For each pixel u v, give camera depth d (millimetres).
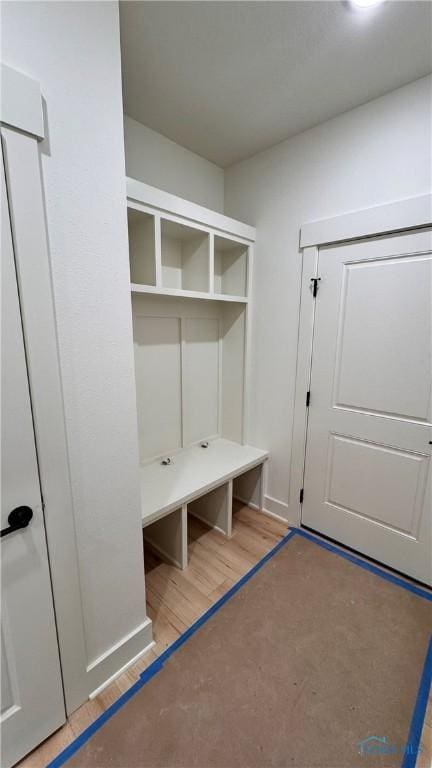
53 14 848
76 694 1155
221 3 1108
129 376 1174
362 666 1321
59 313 957
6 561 923
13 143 792
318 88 1515
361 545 1957
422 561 1729
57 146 893
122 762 1031
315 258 1893
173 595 1686
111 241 1059
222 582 1775
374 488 1854
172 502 1675
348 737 1087
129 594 1303
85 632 1168
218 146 2016
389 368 1712
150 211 1561
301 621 1534
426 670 1305
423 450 1654
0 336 842
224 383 2543
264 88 1513
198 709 1171
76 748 1065
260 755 1044
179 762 1030
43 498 976
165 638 1448
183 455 2277
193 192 2119
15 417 893
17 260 845
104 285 1058
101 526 1161
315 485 2119
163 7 1120
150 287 1603
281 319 2127
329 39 1250
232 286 2355
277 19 1169
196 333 2301
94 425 1092
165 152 1922
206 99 1595
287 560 1939
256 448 2420
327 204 1815
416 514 1720
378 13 1142
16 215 824
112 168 1033
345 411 1907
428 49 1286
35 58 827
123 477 1209
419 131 1475
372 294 1720
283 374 2172
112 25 980
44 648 1037
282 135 1899
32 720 1038
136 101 1601
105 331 1080
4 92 757
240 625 1513
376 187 1631
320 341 1954
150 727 1118
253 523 2318
